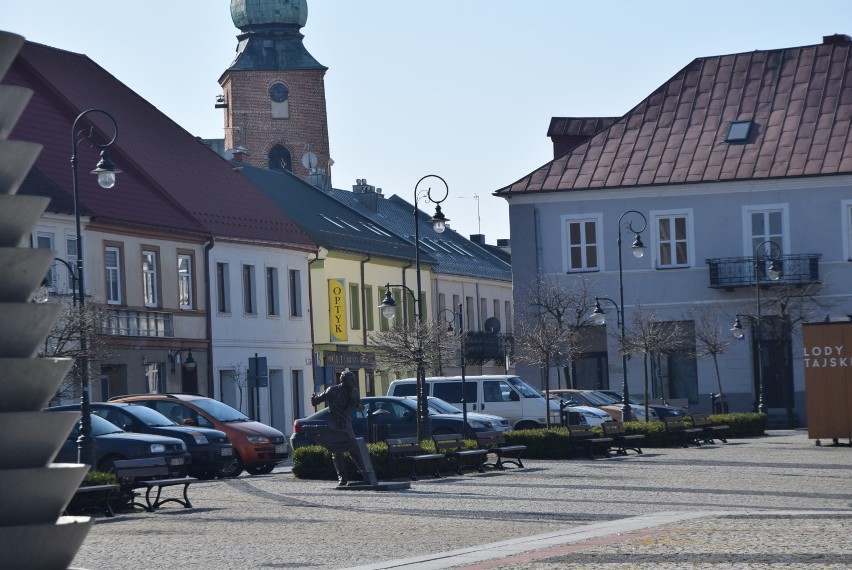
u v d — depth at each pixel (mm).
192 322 57906
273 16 136625
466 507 25984
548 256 65750
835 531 19141
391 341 49281
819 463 36562
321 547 20000
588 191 65125
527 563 16656
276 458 38219
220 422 38094
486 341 85438
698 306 64188
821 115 64812
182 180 61750
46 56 60125
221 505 27734
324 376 54906
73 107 58031
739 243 63594
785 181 62969
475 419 42938
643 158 65625
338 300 70250
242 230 62406
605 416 50188
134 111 63750
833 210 62562
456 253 91562
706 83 67812
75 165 36094
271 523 23781
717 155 64625
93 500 26000
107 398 51812
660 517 22375
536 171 66500
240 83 136000
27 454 11312
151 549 20344
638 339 59125
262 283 63594
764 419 53531
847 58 66625
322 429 30859
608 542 18562
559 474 34500
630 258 64938
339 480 34031
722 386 63594
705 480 31516
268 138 136000
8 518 11227
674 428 45969
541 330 55312
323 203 78562
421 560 17547
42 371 11430
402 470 34312
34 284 11539
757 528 19812
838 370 44375
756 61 67938
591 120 73500
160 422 36062
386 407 43344
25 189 49000
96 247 52062
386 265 77062
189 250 58250
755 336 63719
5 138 11594
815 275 62625
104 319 42188
